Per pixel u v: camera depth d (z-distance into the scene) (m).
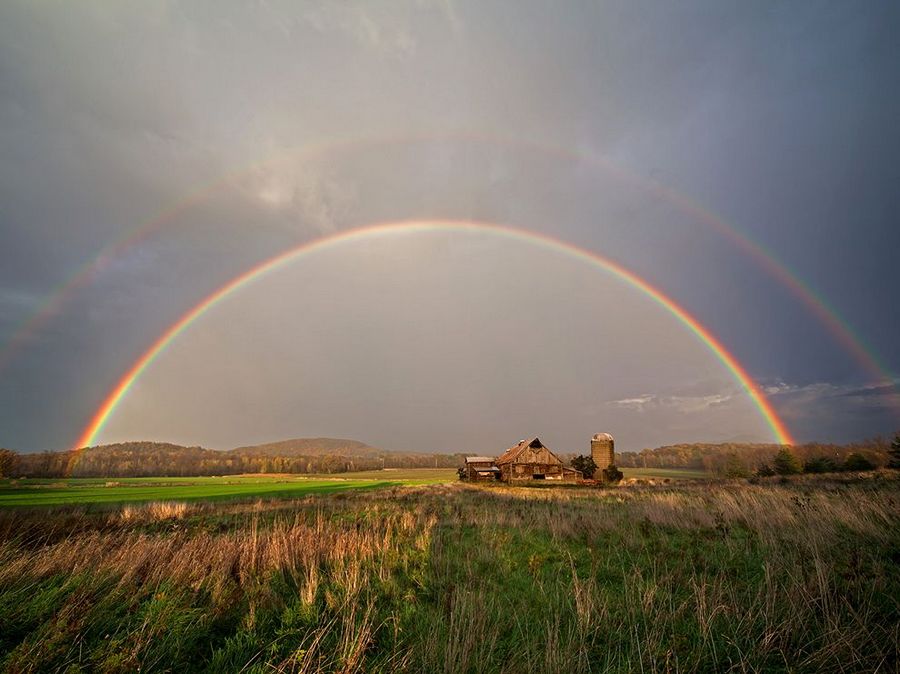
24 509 29.25
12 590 7.66
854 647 5.49
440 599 7.76
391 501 29.84
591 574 8.61
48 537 14.23
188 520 20.67
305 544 10.88
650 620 6.68
